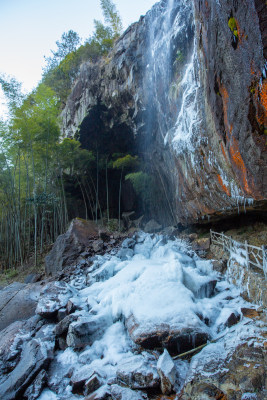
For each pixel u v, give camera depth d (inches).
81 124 486.9
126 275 194.5
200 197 201.3
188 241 269.6
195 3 134.8
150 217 497.7
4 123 364.5
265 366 91.2
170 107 261.4
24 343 152.5
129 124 444.1
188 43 233.5
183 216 287.9
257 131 84.5
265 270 135.6
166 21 284.5
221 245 221.8
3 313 205.9
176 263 175.5
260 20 67.0
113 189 581.9
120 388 102.2
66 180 526.3
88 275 233.3
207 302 152.3
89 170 535.2
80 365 128.3
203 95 139.9
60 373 126.4
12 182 382.6
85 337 142.6
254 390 83.4
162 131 324.2
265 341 103.6
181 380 102.6
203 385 90.6
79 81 518.9
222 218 224.8
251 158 93.8
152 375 104.0
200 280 167.9
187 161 197.3
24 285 257.8
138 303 147.4
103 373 116.1
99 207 534.0
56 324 168.4
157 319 131.0
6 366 137.9
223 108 110.2
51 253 301.1
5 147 375.9
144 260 227.3
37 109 373.7
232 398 83.2
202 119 145.6
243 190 119.2
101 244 301.7
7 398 114.6
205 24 116.2
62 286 200.2
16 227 369.7
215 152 136.6
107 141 517.3
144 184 494.9
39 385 117.3
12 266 372.2
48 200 370.3
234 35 83.4
